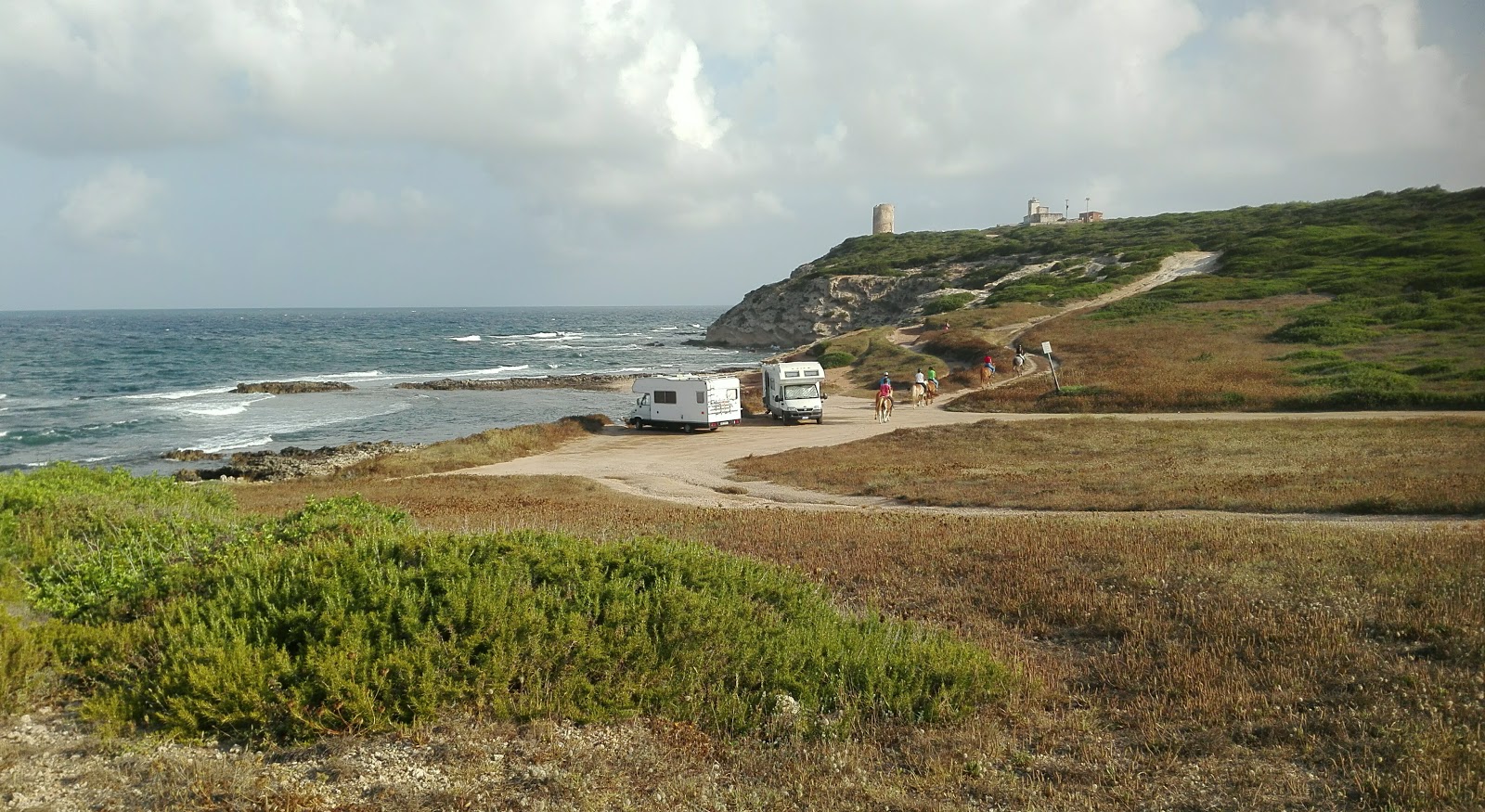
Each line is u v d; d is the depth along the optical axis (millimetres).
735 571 9789
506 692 6777
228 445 42812
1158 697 7398
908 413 42031
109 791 5492
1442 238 66312
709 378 40562
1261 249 75750
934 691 7504
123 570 9414
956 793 5785
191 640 7211
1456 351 40562
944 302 80625
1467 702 6812
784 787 5824
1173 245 87062
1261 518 16781
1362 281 58594
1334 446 24875
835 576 12008
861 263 116938
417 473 30828
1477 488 17375
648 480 27906
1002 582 11289
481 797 5480
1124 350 48938
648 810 5410
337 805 5359
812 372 41281
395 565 8477
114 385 71562
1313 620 8758
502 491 25188
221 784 5559
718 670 7430
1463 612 8711
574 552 9219
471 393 65000
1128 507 18969
